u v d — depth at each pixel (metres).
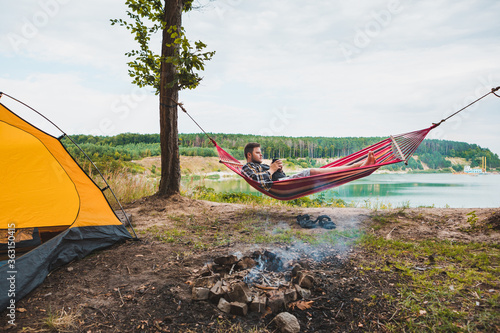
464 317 2.29
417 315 2.36
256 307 2.52
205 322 2.37
